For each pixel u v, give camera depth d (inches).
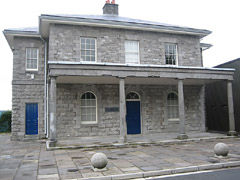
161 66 542.3
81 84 596.4
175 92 684.7
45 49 672.4
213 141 546.3
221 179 268.7
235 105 709.9
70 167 324.2
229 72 610.9
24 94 656.4
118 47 622.5
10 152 450.0
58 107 575.2
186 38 695.7
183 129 551.8
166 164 331.9
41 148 494.3
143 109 642.2
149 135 636.7
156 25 639.1
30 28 722.8
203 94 712.4
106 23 599.2
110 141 530.6
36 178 276.2
